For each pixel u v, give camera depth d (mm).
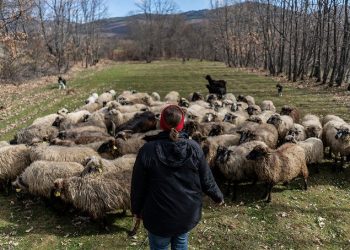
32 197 9883
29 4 35312
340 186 10562
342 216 8805
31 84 36531
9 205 9594
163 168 4672
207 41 109625
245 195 9945
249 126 12336
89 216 8203
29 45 47094
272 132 11906
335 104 21453
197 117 14266
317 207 9258
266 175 9250
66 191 8094
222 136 11367
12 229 8414
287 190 10203
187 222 4824
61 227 8469
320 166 11852
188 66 66062
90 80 41094
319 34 35719
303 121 14539
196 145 4812
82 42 77438
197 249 7578
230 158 9547
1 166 9820
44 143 10836
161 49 109375
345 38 28938
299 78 36562
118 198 8000
